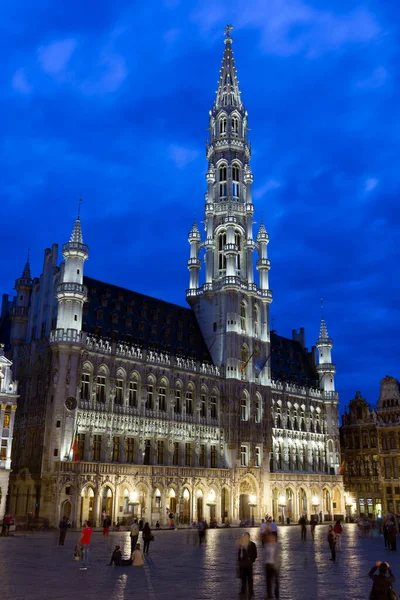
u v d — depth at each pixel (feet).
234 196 338.13
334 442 359.05
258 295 323.37
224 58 372.38
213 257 325.42
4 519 174.29
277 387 335.47
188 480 257.75
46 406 225.97
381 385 360.89
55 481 212.43
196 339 306.76
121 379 249.75
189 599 67.56
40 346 244.63
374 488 350.64
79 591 72.33
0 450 195.52
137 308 286.25
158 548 140.56
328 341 379.76
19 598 66.69
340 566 104.47
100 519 221.46
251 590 69.10
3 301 303.27
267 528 89.51
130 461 246.27
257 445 300.20
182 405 272.31
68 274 241.76
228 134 346.13
